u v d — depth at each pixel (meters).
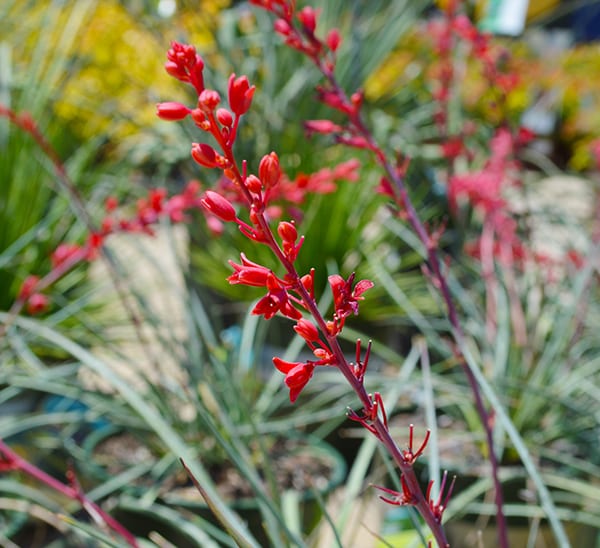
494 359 1.48
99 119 2.36
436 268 0.95
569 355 1.50
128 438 1.54
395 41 2.22
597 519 1.19
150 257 1.47
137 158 2.11
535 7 2.53
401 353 2.20
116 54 2.52
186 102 2.15
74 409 1.67
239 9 2.38
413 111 2.56
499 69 1.82
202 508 1.26
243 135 1.95
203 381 1.26
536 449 1.35
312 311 0.57
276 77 2.15
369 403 0.59
